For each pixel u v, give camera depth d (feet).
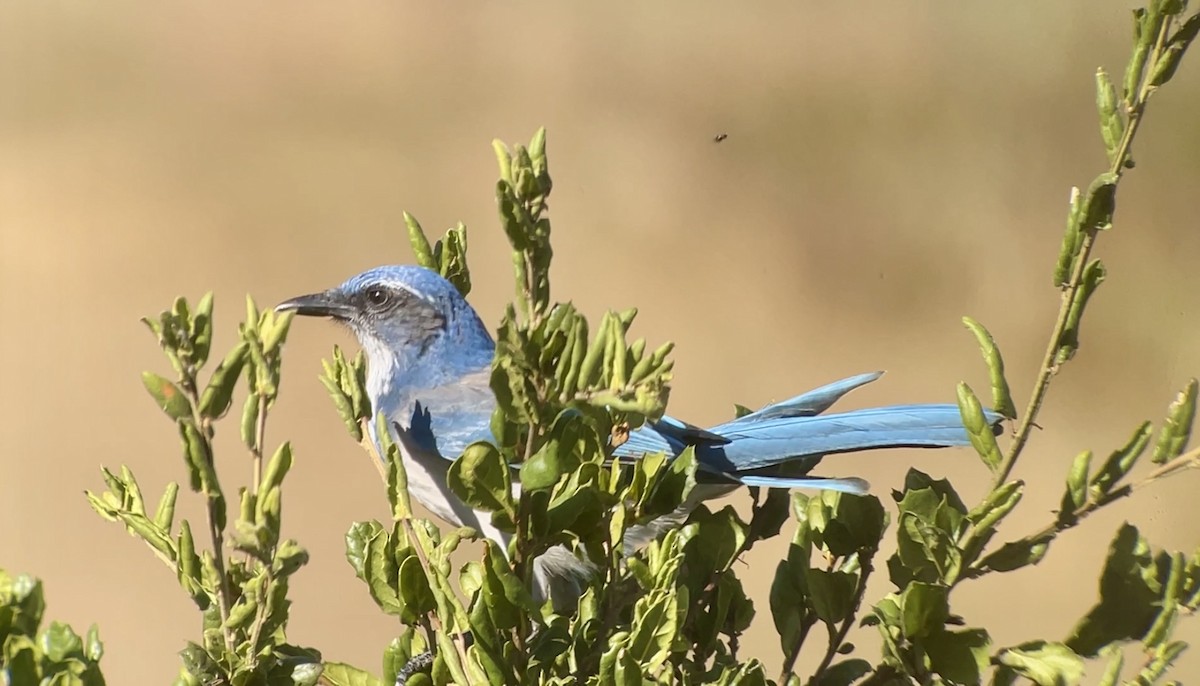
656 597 20.13
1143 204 59.26
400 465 20.53
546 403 19.56
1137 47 21.36
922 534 22.48
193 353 18.79
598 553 20.66
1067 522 22.43
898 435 29.63
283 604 19.69
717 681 22.00
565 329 19.53
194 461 18.84
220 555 19.29
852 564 25.48
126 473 21.66
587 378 19.42
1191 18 21.06
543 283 21.43
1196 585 22.50
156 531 21.12
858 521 24.57
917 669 22.26
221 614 19.88
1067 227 22.04
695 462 21.67
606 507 20.56
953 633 22.07
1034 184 62.80
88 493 21.53
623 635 20.49
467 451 19.61
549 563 27.76
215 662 19.84
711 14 67.51
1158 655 22.21
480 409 31.94
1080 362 56.65
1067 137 63.10
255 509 19.06
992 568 22.59
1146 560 23.04
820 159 63.82
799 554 24.54
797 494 25.96
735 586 24.48
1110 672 21.71
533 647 20.70
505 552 21.70
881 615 22.53
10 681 18.84
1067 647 21.97
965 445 29.43
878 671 23.07
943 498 23.15
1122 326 57.06
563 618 22.04
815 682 23.58
